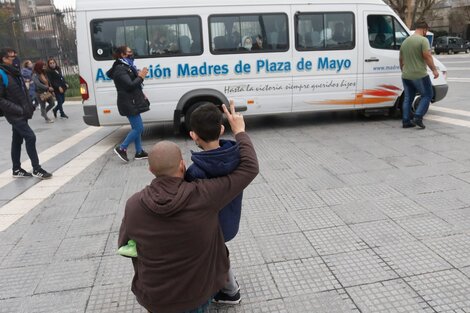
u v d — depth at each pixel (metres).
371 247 3.47
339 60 8.02
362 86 8.22
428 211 4.08
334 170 5.48
